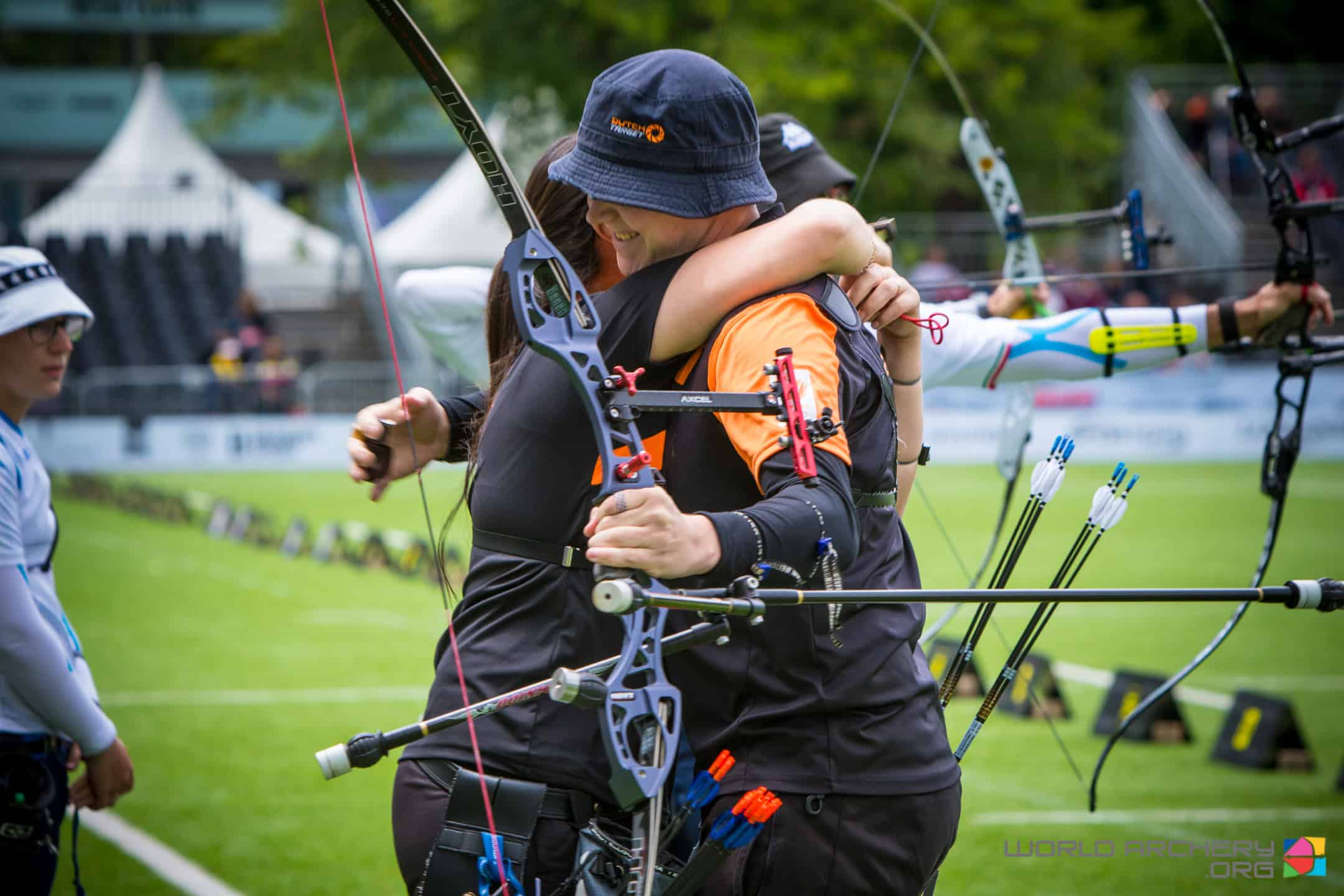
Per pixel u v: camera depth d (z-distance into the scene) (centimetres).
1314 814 1664
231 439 6144
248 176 10206
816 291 634
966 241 6581
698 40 6469
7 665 875
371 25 7375
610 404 578
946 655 1927
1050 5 7156
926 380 891
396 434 764
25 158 10075
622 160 622
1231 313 941
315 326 7762
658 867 647
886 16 6638
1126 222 1083
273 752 1969
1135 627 2906
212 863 1490
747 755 653
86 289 7631
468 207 7194
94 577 3594
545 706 671
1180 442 6194
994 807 1686
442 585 720
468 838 661
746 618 649
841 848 643
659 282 638
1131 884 1416
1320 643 2753
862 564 670
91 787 938
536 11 6869
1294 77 7525
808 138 1002
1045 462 755
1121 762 1906
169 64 10256
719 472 640
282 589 3397
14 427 937
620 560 540
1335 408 6156
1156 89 7881
